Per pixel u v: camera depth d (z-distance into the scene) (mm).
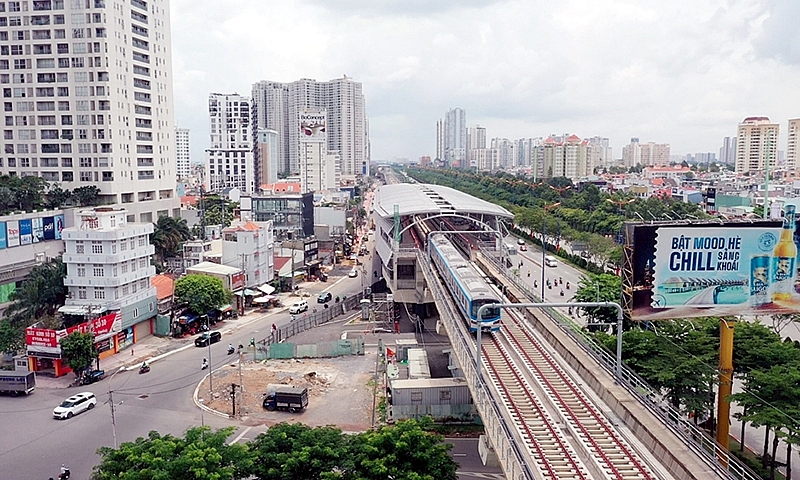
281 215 141000
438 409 56156
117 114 126812
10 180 110000
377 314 92812
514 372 45656
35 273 80312
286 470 32656
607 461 31750
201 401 60906
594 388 42281
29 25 123562
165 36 145125
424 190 124438
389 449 34188
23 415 57469
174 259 117438
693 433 35688
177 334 83625
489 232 87562
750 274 43594
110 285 75438
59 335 66688
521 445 33688
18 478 45344
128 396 62281
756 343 48375
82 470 46438
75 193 119938
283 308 99938
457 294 63312
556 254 144375
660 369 46094
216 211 162125
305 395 58844
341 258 146750
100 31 122500
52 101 124938
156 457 32438
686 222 44125
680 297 43375
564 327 55469
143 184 137000
